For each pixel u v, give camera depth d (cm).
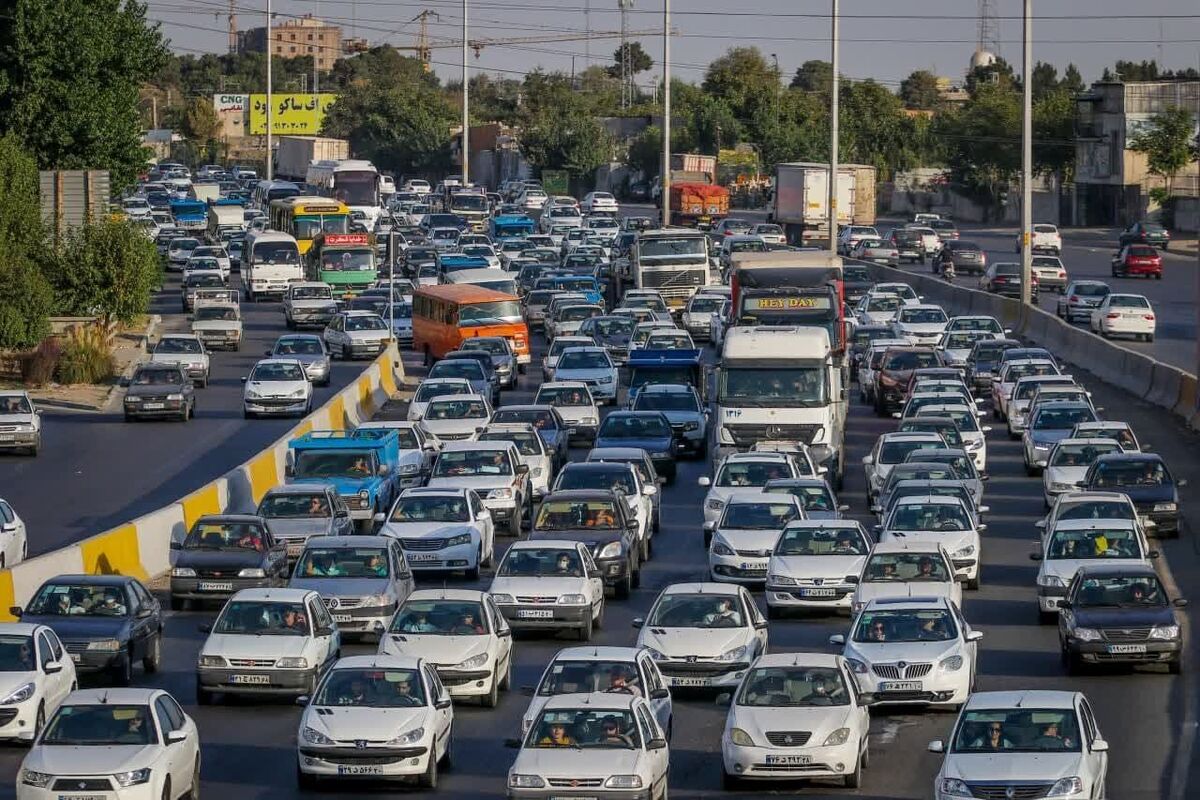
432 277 17288
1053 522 6825
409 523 6962
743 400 8500
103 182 14788
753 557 6694
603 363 11619
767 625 5738
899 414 10844
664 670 5206
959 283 18912
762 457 7950
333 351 14100
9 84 15688
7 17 15738
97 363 12775
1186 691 5297
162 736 3947
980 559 7319
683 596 5394
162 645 5897
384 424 9025
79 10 15850
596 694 4106
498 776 4412
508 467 8119
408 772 4200
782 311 9162
